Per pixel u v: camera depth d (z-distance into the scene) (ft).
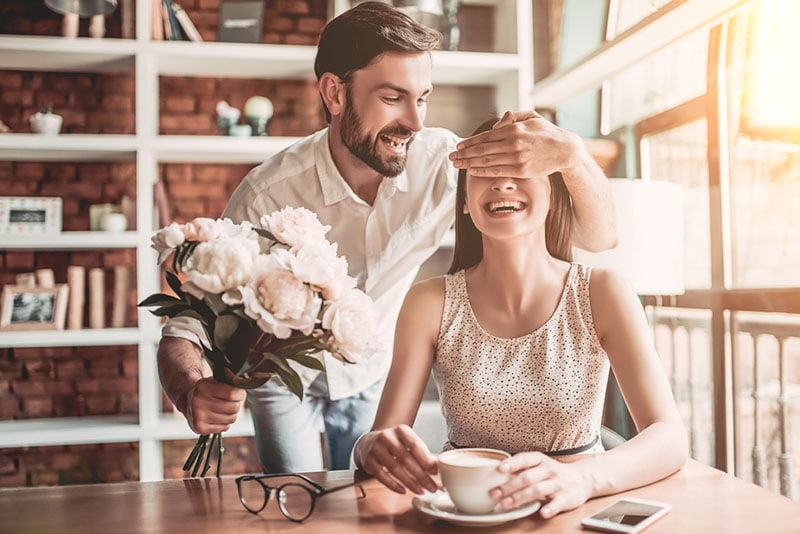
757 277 7.19
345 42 5.62
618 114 9.65
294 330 3.26
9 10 11.40
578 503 3.14
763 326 7.09
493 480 2.91
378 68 5.51
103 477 11.39
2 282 11.17
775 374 6.95
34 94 11.46
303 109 11.88
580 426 4.26
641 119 9.09
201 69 11.15
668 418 3.89
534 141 4.00
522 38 10.77
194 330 4.92
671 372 8.72
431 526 2.96
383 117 5.60
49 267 11.30
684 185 8.38
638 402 4.04
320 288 3.17
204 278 3.07
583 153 4.17
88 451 11.37
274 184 6.22
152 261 10.23
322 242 3.39
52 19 11.47
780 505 3.17
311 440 6.41
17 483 11.18
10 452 11.20
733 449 7.49
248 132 10.85
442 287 4.64
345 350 3.17
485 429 4.32
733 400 7.50
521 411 4.27
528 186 4.12
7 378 11.34
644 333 4.24
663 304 8.81
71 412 11.43
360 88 5.61
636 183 7.00
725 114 7.52
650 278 6.99
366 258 6.40
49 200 10.91
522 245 4.33
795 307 6.47
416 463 3.22
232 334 3.29
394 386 4.39
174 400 4.32
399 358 4.48
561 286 4.44
